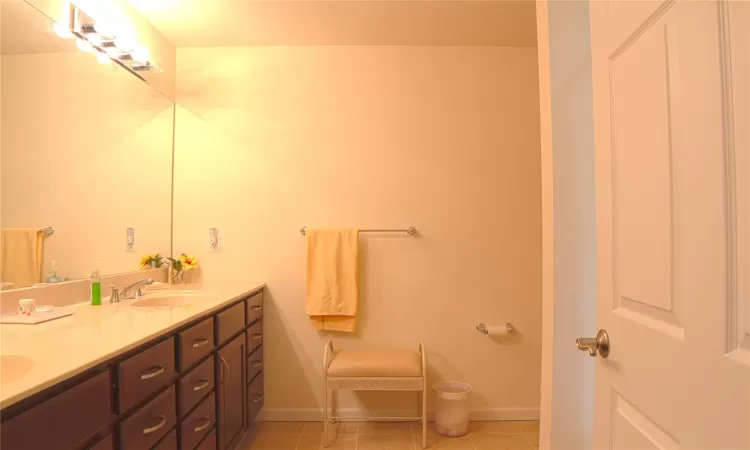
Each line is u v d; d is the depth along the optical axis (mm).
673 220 727
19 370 1050
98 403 1116
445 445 2449
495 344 2799
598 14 1005
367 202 2799
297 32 2637
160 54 2631
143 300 2082
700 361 652
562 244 1451
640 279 830
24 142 1653
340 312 2686
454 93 2826
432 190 2807
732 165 596
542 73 1542
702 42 652
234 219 2789
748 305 566
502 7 2363
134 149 2383
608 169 958
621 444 896
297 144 2805
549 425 1458
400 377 2422
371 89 2818
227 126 2805
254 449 2398
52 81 1801
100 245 2096
